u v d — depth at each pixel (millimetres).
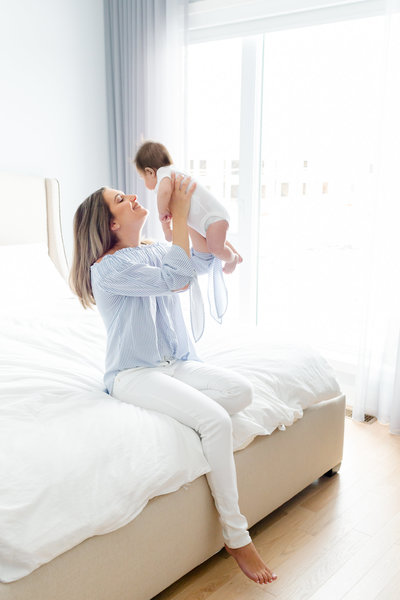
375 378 2684
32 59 3125
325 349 3297
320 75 3236
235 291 3570
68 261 3525
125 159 3576
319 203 3482
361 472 2172
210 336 2105
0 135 3051
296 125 3398
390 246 2570
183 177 1544
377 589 1516
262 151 3432
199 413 1440
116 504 1214
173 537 1400
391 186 2525
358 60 3088
